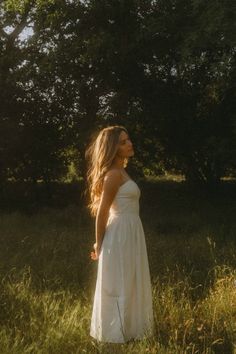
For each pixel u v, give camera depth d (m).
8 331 4.80
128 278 4.42
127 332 4.44
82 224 12.39
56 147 17.31
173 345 4.52
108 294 4.44
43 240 9.21
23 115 16.92
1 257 7.76
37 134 17.16
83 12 14.95
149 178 23.28
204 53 13.83
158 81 16.20
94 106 16.55
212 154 14.32
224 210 14.95
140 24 15.03
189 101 16.34
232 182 20.98
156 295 5.68
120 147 4.52
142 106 16.06
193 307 5.63
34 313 5.14
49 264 7.24
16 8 16.16
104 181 4.47
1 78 15.94
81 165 17.97
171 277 6.54
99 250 4.52
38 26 15.46
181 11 14.43
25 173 17.45
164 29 14.29
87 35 14.69
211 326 5.03
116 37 14.62
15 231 10.60
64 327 4.76
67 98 16.55
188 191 18.98
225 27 11.37
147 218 13.52
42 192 18.42
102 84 16.12
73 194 18.55
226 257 7.72
